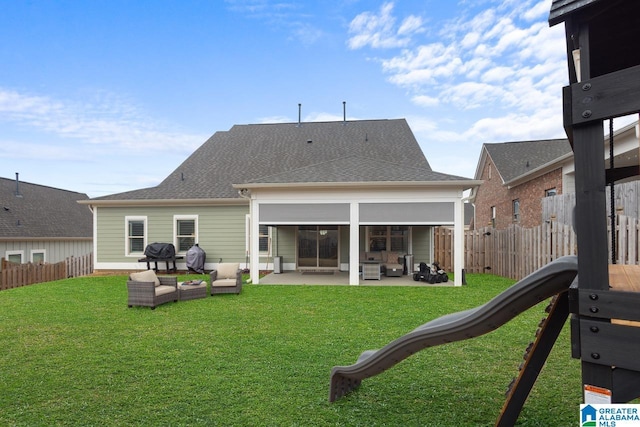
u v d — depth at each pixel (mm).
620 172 3549
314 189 12461
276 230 16234
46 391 4348
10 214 22000
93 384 4527
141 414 3797
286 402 4043
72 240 25234
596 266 1988
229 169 18516
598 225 1971
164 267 16469
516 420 3504
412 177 12320
